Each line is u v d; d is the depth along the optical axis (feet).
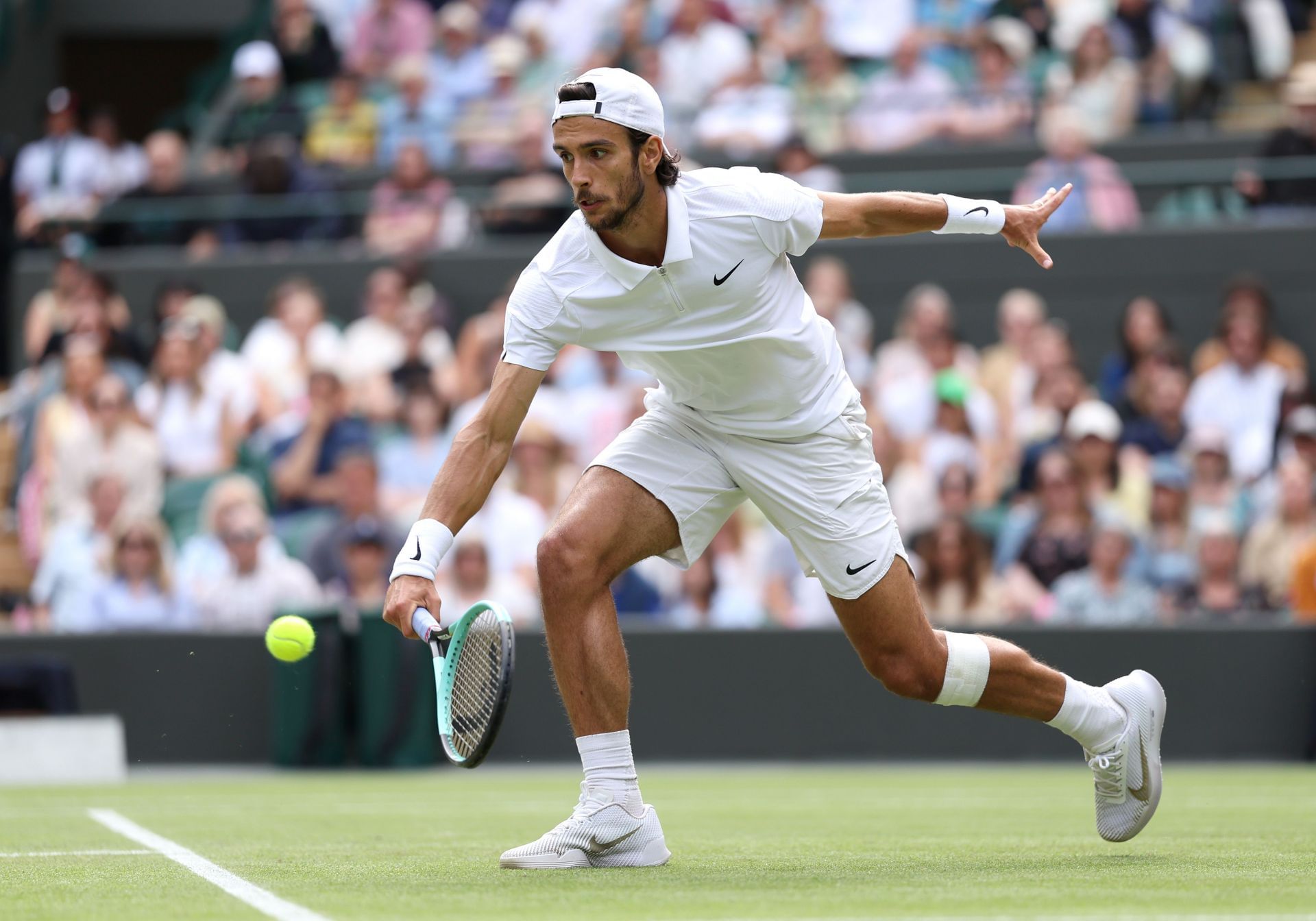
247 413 104.27
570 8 137.08
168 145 124.67
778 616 89.92
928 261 112.37
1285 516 89.15
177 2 166.20
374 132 128.98
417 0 142.20
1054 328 102.99
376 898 30.94
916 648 36.86
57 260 120.88
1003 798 62.64
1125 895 30.89
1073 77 122.52
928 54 126.00
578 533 35.27
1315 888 32.12
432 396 99.81
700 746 84.48
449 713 34.99
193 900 30.99
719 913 28.32
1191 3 125.80
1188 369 108.37
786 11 132.67
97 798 65.41
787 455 36.04
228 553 91.61
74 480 100.22
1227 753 82.64
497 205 117.08
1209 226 110.22
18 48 160.15
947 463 93.15
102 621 90.63
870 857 39.19
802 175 113.60
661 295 34.09
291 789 70.38
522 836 47.34
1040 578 87.20
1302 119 113.29
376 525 89.10
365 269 116.06
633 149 32.94
